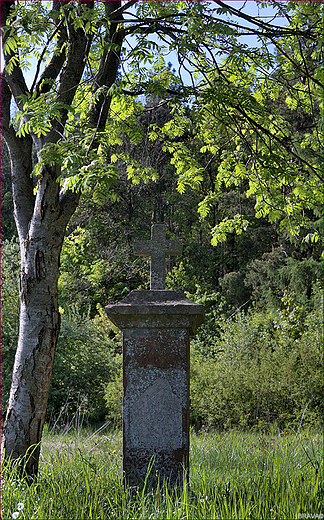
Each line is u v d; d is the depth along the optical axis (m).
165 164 17.59
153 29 4.41
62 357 11.27
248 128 5.66
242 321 11.95
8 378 10.68
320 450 4.84
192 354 11.20
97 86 4.44
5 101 4.32
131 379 3.29
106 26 4.39
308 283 14.66
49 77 4.50
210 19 4.09
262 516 2.96
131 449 3.24
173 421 3.25
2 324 11.25
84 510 2.97
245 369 9.59
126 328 3.32
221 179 7.08
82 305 17.67
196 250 23.00
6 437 3.77
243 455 4.48
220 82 4.60
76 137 3.76
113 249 19.61
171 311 3.24
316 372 9.06
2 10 4.43
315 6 5.29
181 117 6.59
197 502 3.09
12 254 12.66
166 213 22.88
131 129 5.71
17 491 3.19
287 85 5.71
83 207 17.88
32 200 4.28
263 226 19.33
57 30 4.46
